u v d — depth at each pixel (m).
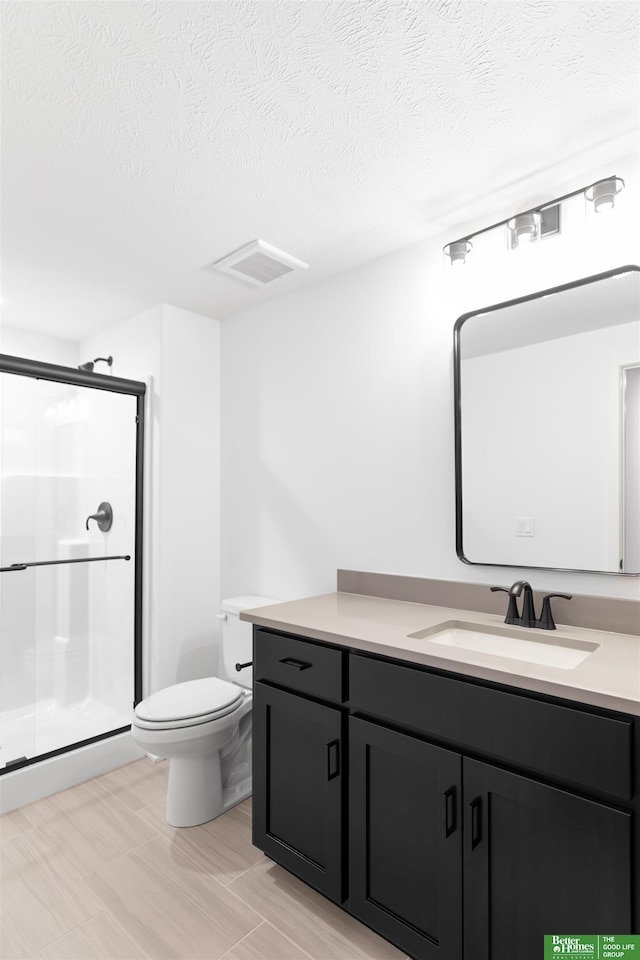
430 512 2.05
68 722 2.47
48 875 1.77
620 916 1.06
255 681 1.83
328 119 1.43
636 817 1.05
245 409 2.84
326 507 2.42
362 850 1.49
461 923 1.29
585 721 1.10
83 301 2.73
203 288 2.57
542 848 1.17
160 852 1.89
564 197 1.60
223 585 2.94
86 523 2.58
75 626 2.52
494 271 1.90
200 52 1.21
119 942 1.50
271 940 1.50
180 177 1.70
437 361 2.05
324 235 2.07
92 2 1.08
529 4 1.10
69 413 2.54
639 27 1.15
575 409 1.70
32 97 1.34
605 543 1.62
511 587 1.67
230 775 2.33
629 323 1.60
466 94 1.35
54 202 1.84
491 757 1.25
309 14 1.12
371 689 1.48
